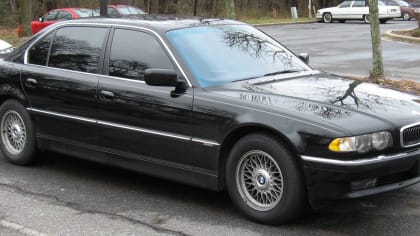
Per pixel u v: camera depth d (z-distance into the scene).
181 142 5.16
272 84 5.27
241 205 4.94
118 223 4.95
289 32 27.30
